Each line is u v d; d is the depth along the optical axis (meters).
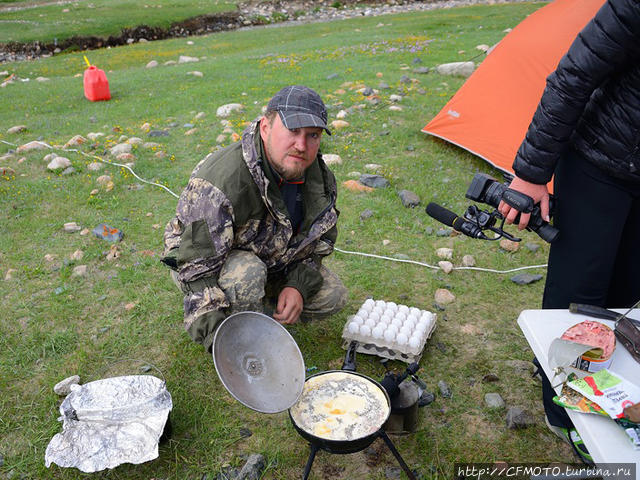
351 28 21.06
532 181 2.15
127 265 4.04
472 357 3.14
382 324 3.07
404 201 4.92
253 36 21.09
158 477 2.39
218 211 2.44
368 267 4.00
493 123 5.70
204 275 2.47
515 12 20.00
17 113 8.57
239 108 7.71
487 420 2.71
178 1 32.03
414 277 3.90
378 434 2.01
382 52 12.14
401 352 2.99
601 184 2.17
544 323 1.85
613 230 2.20
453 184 5.33
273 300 3.04
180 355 3.12
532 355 3.15
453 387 2.92
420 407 2.78
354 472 2.42
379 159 5.92
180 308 3.53
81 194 5.17
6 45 21.88
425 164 5.77
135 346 3.20
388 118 7.10
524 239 4.42
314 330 3.30
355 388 2.19
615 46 1.85
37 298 3.64
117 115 8.09
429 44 12.90
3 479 2.37
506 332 3.35
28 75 15.35
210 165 2.53
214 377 2.96
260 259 2.69
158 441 2.35
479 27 15.91
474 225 2.28
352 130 6.75
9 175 5.62
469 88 6.02
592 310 1.89
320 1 34.34
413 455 2.50
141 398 2.51
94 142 6.66
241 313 2.24
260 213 2.59
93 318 3.45
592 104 2.12
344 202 4.95
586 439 1.47
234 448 2.54
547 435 2.62
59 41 22.69
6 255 4.16
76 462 2.26
